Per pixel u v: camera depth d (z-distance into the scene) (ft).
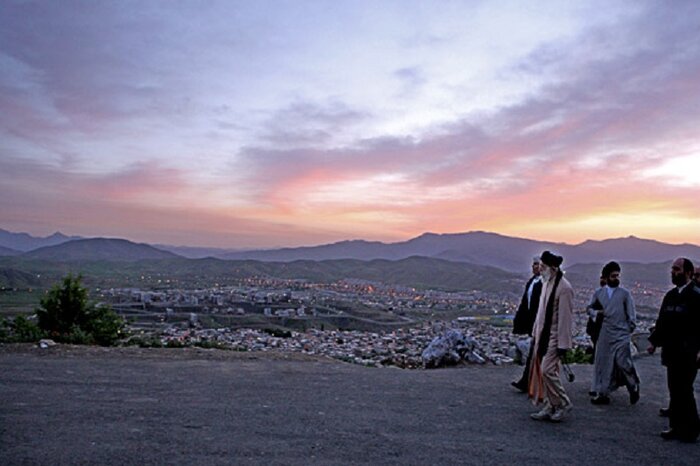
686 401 19.60
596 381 25.86
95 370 29.04
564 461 16.81
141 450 16.10
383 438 18.42
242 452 16.29
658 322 20.77
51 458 15.15
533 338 24.56
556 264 22.26
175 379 27.45
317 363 35.47
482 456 16.92
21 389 23.71
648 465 16.83
